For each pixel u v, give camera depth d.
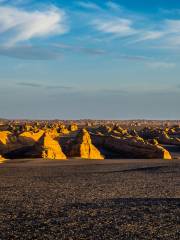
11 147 73.44
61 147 78.44
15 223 21.11
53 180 42.66
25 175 47.56
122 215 22.77
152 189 35.22
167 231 19.30
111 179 43.50
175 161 69.81
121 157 80.12
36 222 21.30
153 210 24.06
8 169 54.25
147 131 141.12
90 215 22.91
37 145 72.38
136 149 80.69
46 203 27.61
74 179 43.50
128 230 19.47
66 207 25.77
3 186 37.75
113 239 18.00
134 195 31.44
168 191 33.94
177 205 25.64
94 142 88.44
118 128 139.62
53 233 19.03
